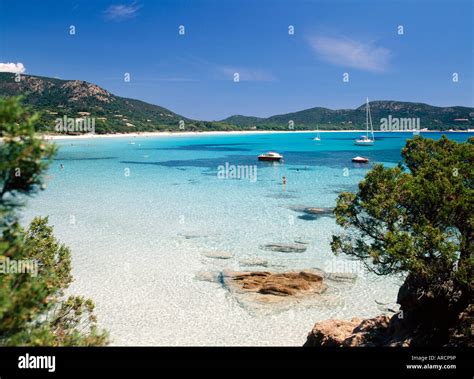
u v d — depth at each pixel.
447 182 11.77
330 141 198.50
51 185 57.56
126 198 47.41
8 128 6.23
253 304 20.33
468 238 11.67
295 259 26.44
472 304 12.01
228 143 179.62
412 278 13.10
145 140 194.00
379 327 14.96
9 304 6.55
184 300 20.94
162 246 29.42
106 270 24.91
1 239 7.00
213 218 37.38
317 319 18.98
